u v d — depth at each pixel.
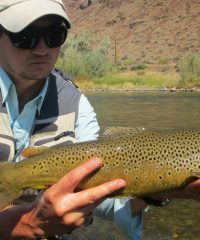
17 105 0.73
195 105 5.43
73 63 11.30
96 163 0.51
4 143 0.72
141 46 21.47
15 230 0.55
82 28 27.55
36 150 0.66
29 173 0.64
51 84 0.75
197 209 1.54
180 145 0.69
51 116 0.74
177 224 1.40
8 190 0.64
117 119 4.05
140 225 0.73
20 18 0.66
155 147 0.68
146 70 15.16
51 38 0.68
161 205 0.69
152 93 8.52
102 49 15.48
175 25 22.34
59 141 0.74
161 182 0.67
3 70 0.72
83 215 0.51
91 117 0.78
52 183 0.65
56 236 0.72
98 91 9.59
